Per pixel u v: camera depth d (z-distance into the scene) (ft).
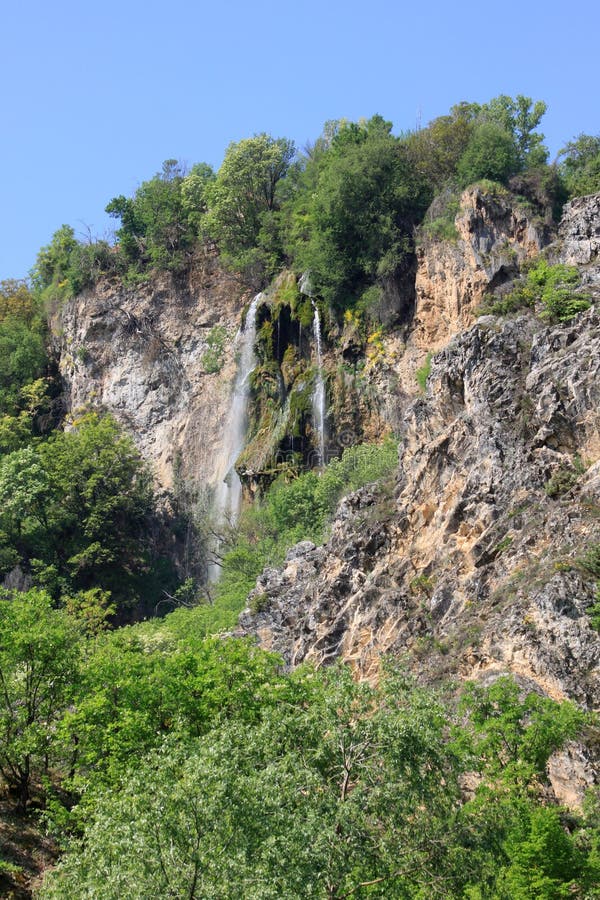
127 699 132.57
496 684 120.37
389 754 100.27
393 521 172.35
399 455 185.57
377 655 156.15
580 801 115.65
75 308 352.90
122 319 342.64
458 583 152.76
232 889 87.04
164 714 130.52
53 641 146.10
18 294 371.35
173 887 88.33
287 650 179.52
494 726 115.24
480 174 274.16
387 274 282.15
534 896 99.86
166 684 132.05
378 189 287.69
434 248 273.13
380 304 283.79
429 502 167.02
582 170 276.00
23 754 139.85
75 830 131.64
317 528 247.70
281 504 260.83
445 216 274.36
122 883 90.53
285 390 294.66
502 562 147.43
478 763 110.63
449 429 168.14
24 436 336.49
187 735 114.93
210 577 294.05
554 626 131.23
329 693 108.88
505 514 153.17
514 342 170.19
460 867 97.45
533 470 154.20
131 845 90.58
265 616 191.72
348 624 166.71
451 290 267.80
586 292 179.11
